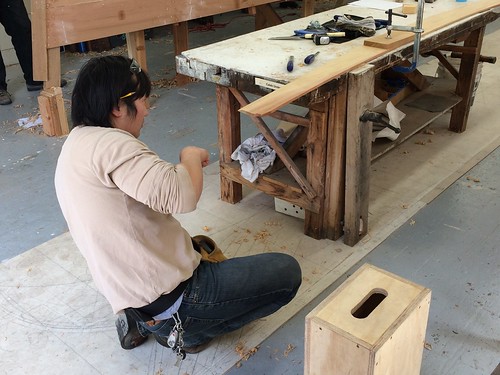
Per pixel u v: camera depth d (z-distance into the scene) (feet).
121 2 11.06
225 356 5.77
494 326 6.04
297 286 5.60
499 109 12.02
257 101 5.35
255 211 8.50
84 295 6.75
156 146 10.83
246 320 5.65
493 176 9.27
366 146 6.82
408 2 9.55
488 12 8.91
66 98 13.64
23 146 11.16
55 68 11.11
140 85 4.32
